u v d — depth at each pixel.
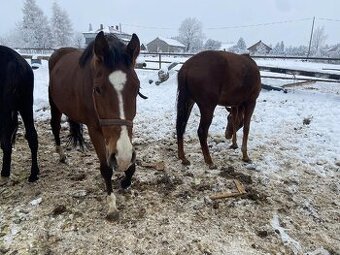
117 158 2.60
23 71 3.74
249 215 3.50
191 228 3.23
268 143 5.61
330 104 8.04
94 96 2.83
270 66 10.51
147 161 4.75
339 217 3.57
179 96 4.63
